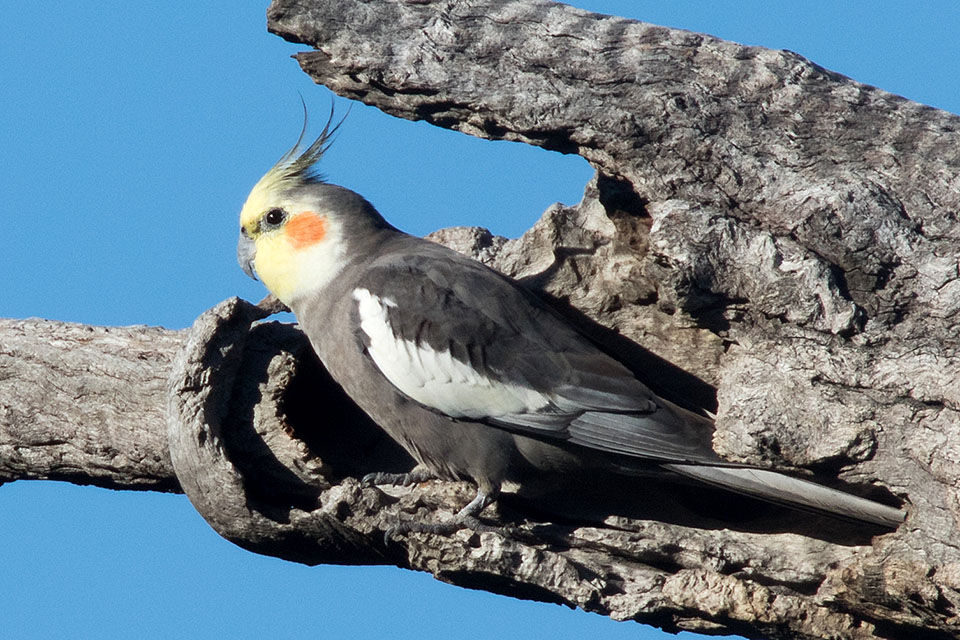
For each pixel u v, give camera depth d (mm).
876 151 10141
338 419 12664
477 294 11180
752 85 10492
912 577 9344
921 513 9438
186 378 10859
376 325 11242
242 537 11164
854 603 9781
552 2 11078
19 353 11797
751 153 10141
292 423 11500
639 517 11062
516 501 11516
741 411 9781
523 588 10625
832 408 9562
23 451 11938
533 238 11914
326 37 10758
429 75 10617
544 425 10859
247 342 11477
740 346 10102
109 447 11695
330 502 10602
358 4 10820
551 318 11266
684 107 10297
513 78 10555
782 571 10297
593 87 10422
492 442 11055
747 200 10023
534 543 10805
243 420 11312
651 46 10633
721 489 10945
